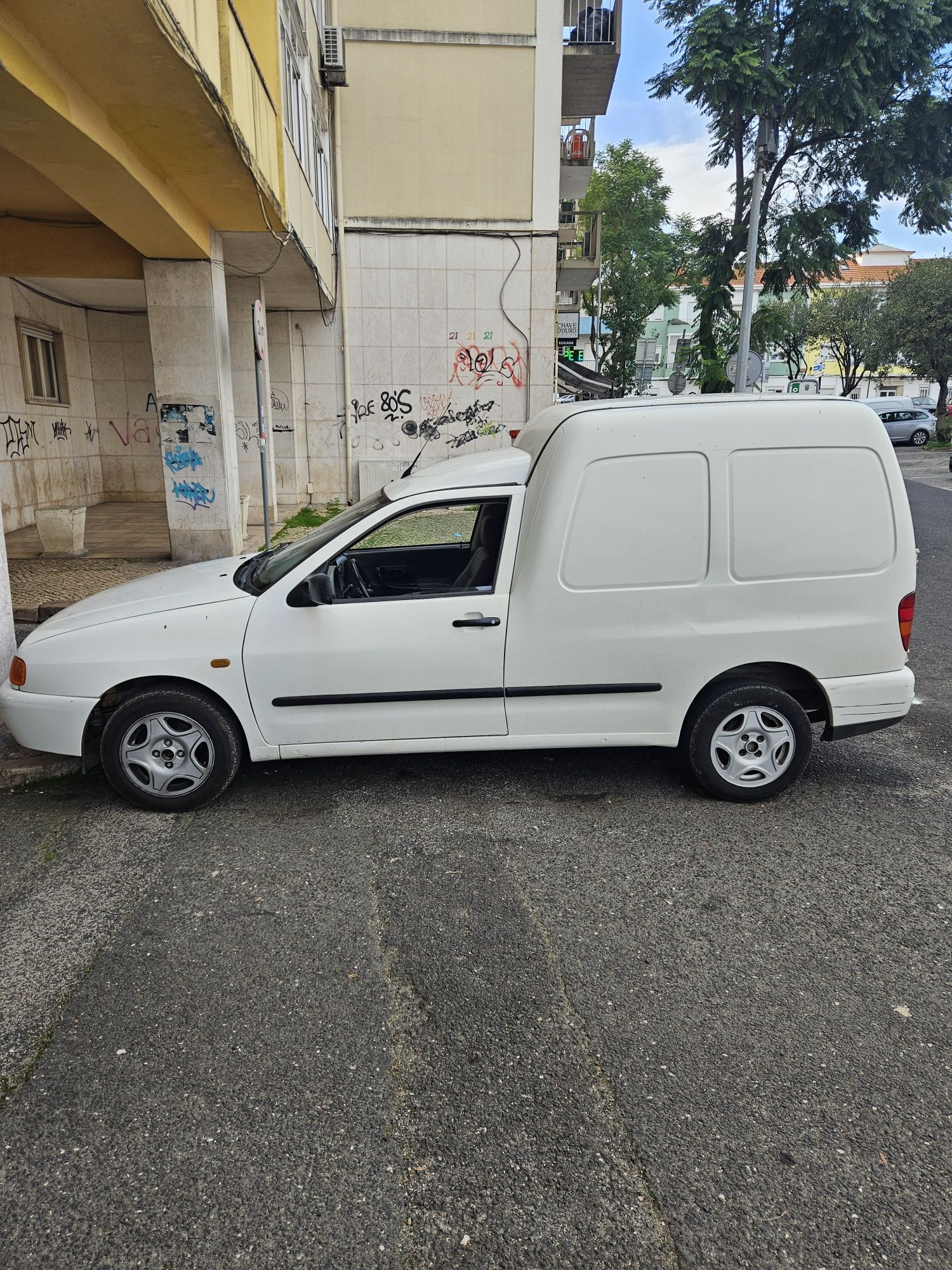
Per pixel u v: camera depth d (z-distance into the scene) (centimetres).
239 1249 194
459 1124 229
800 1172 215
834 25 1638
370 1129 227
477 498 414
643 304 3878
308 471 1678
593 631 411
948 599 944
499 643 410
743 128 1898
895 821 415
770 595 412
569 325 3447
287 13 999
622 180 3722
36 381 1349
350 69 1549
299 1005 276
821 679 421
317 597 397
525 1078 246
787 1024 270
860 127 1827
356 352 1644
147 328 1592
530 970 296
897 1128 229
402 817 411
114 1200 205
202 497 980
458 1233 198
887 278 5669
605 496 402
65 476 1452
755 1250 194
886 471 412
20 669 409
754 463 405
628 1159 219
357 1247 194
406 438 1681
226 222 917
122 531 1249
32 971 293
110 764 405
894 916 332
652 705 421
